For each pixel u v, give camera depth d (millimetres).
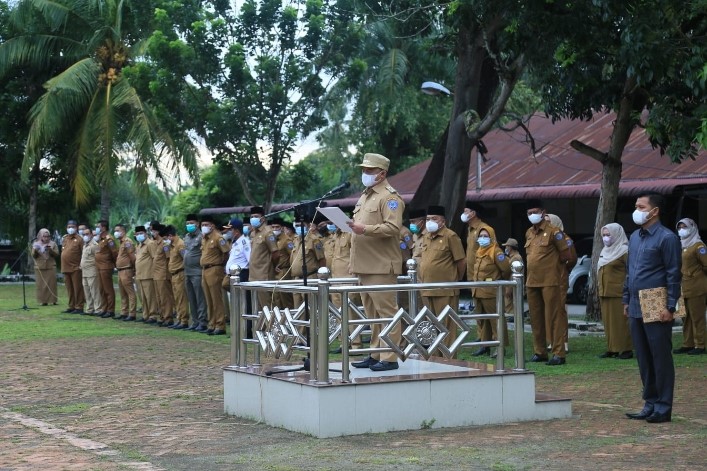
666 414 9484
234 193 40250
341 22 27000
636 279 9609
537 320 14164
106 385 12547
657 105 16250
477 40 19125
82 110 32625
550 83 17438
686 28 15742
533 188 25062
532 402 9727
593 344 16297
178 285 20531
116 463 7949
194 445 8688
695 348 15109
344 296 9133
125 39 32344
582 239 26953
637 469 7383
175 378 13078
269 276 17812
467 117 18891
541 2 15492
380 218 9773
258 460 7965
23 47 33375
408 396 9211
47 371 13930
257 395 9852
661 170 23156
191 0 27000
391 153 39938
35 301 29203
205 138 27547
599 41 15984
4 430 9602
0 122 36562
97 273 24469
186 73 26656
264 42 27484
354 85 27922
